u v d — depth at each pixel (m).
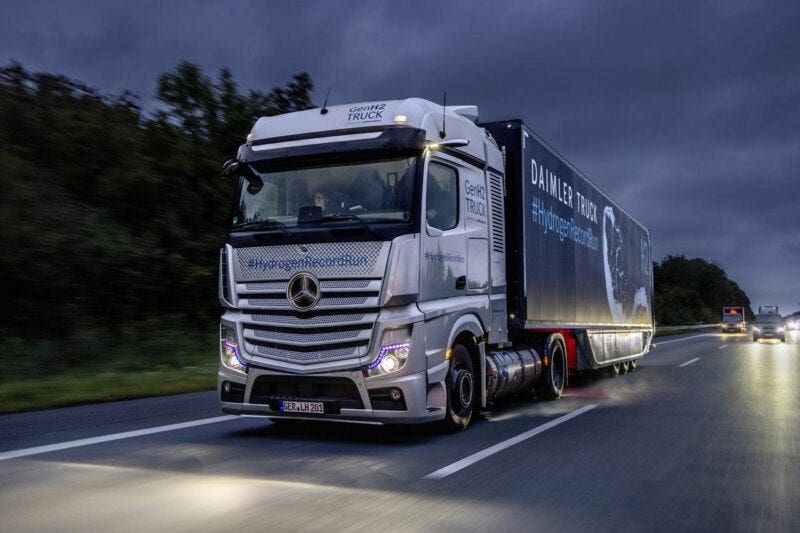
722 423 9.47
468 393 8.76
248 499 5.35
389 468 6.53
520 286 10.63
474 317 8.91
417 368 7.62
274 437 8.10
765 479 6.27
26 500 5.24
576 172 14.11
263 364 7.88
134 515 4.88
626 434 8.54
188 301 19.64
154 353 16.23
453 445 7.73
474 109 9.98
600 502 5.47
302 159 8.12
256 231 8.03
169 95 23.17
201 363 16.05
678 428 9.03
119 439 7.76
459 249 8.62
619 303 17.95
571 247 13.56
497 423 9.44
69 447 7.25
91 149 19.44
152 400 11.15
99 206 19.20
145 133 21.23
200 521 4.77
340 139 7.95
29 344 14.67
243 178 8.38
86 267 16.66
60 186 18.59
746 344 39.78
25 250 15.34
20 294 15.55
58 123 19.20
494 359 9.87
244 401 8.02
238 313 8.18
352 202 7.83
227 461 6.74
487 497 5.55
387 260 7.54
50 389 11.17
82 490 5.55
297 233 7.81
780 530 4.84
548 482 6.08
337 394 7.70
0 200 15.95
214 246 20.55
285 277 7.84
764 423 9.47
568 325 13.05
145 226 19.64
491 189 9.77
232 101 24.12
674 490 5.86
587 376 17.39
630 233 19.67
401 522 4.83
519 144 10.77
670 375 17.91
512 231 10.72
